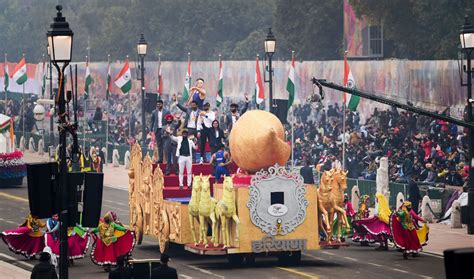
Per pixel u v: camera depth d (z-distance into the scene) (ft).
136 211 352.08
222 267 310.04
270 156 306.55
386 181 404.98
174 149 335.88
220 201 304.91
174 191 330.34
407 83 521.24
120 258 231.50
